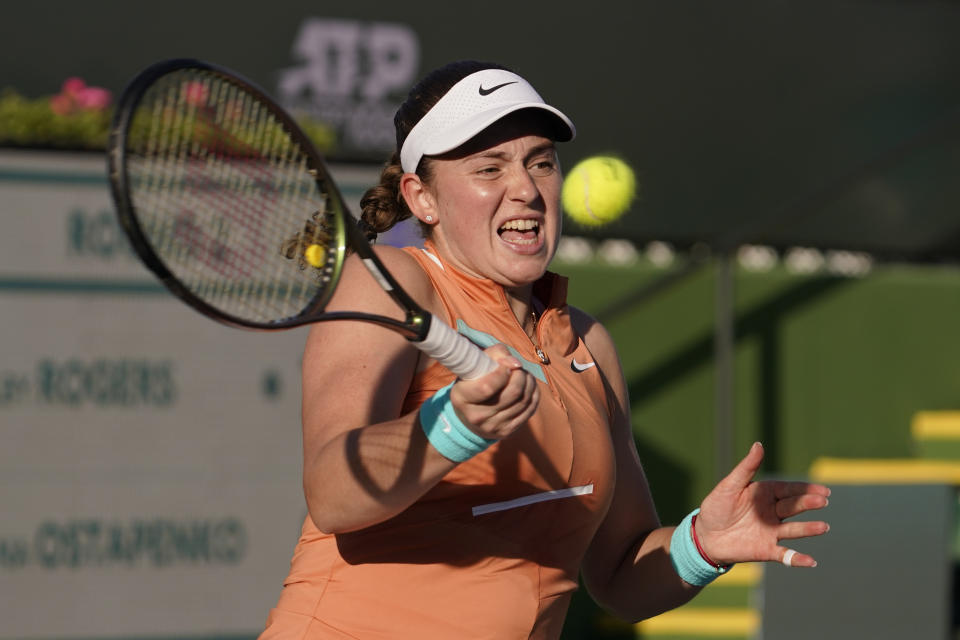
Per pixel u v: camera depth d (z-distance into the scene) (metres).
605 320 23.30
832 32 27.81
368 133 25.61
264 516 19.34
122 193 7.02
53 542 18.62
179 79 8.33
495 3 26.23
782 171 27.53
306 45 25.33
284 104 25.20
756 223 26.73
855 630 22.89
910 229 27.95
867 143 27.91
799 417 26.50
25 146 18.72
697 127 27.14
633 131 26.86
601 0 26.70
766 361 26.47
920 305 27.03
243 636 19.20
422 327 7.50
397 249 8.93
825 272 26.84
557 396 8.80
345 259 8.33
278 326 7.40
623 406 10.23
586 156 26.64
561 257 26.08
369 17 25.61
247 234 8.90
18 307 18.64
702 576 9.69
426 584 8.45
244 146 8.50
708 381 25.97
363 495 7.66
